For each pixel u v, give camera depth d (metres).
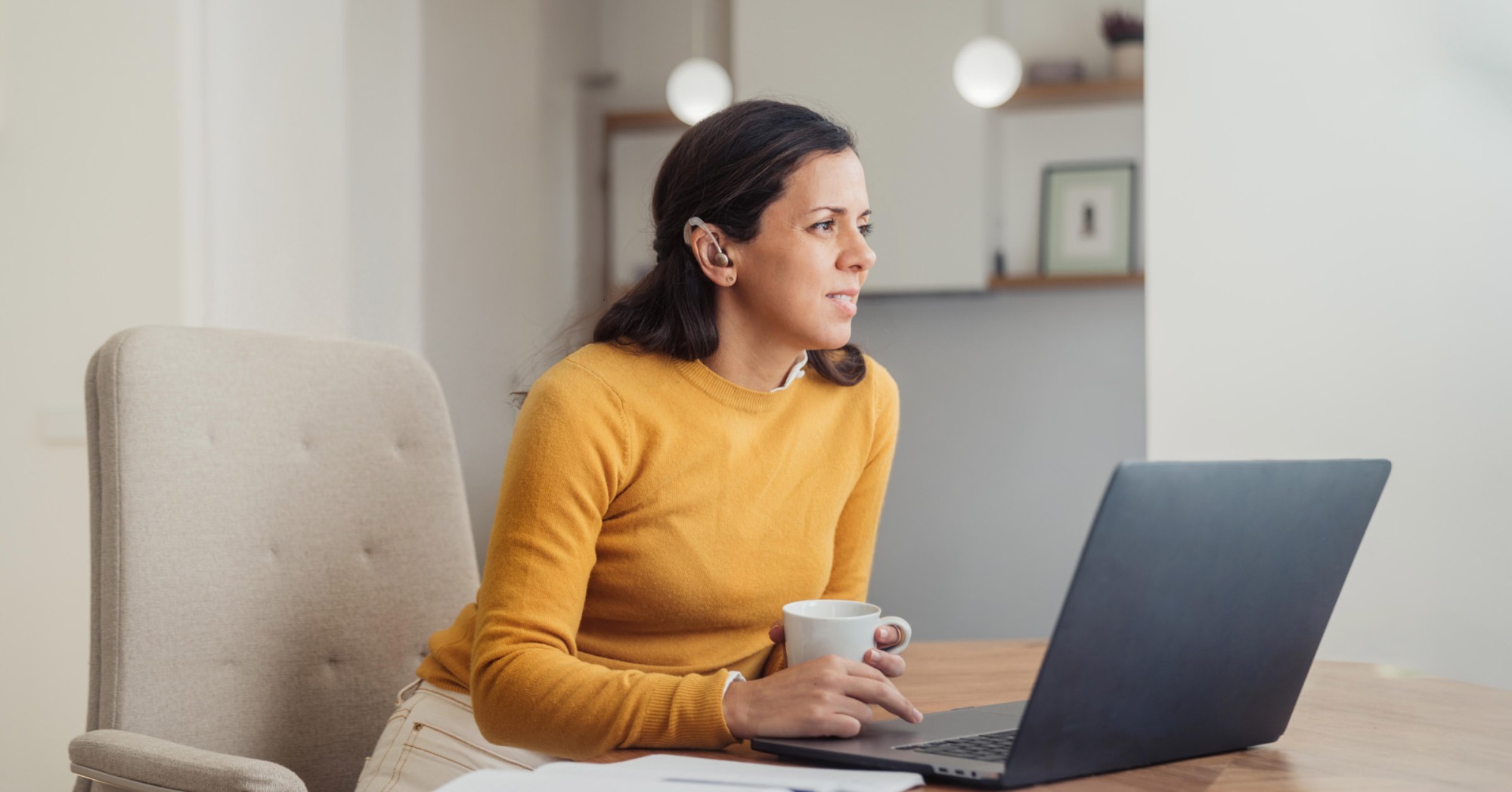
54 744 2.30
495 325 3.66
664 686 0.90
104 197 2.30
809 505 1.20
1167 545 0.71
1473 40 1.75
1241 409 1.87
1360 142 1.81
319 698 1.29
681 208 1.14
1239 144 1.87
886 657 0.91
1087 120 4.15
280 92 2.52
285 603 1.27
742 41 4.16
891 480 4.38
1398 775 0.79
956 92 4.00
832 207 1.09
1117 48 4.05
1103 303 4.20
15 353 2.32
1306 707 1.02
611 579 1.11
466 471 3.46
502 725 0.96
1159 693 0.77
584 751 0.93
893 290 4.08
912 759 0.76
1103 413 4.20
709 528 1.12
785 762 0.83
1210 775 0.78
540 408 1.08
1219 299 1.88
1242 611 0.79
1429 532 1.77
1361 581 1.80
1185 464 0.71
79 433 2.29
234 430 1.26
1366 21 1.81
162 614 1.18
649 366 1.13
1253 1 1.87
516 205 3.82
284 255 2.54
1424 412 1.78
